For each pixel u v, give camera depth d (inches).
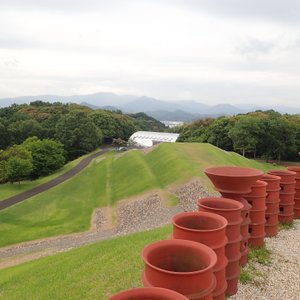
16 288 511.2
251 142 2423.7
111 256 522.3
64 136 2898.6
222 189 387.2
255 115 2999.5
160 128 5433.1
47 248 895.7
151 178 1414.9
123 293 175.2
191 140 2945.4
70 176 2047.2
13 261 816.9
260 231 486.0
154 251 231.3
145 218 1013.2
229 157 1823.3
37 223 1159.6
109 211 1222.9
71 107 4217.5
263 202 482.0
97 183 1715.1
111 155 2618.1
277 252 495.5
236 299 365.1
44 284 484.1
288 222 631.2
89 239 927.0
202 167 1393.9
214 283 220.2
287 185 622.5
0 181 1937.7
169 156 1641.2
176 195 1149.1
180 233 271.7
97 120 3624.5
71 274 490.6
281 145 2453.2
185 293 205.9
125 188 1445.6
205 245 239.1
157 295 176.6
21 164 1873.8
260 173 384.5
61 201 1460.4
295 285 402.0
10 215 1262.3
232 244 349.4
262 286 396.5
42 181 1962.4
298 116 3004.4
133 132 3988.7
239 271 401.1
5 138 2832.2
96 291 407.2
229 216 338.6
